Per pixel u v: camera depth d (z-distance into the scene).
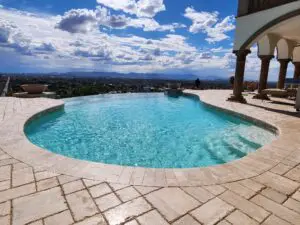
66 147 5.49
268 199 2.40
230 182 2.78
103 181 2.72
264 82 12.16
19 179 2.72
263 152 3.93
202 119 9.02
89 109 10.67
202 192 2.52
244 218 2.07
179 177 2.87
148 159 4.87
